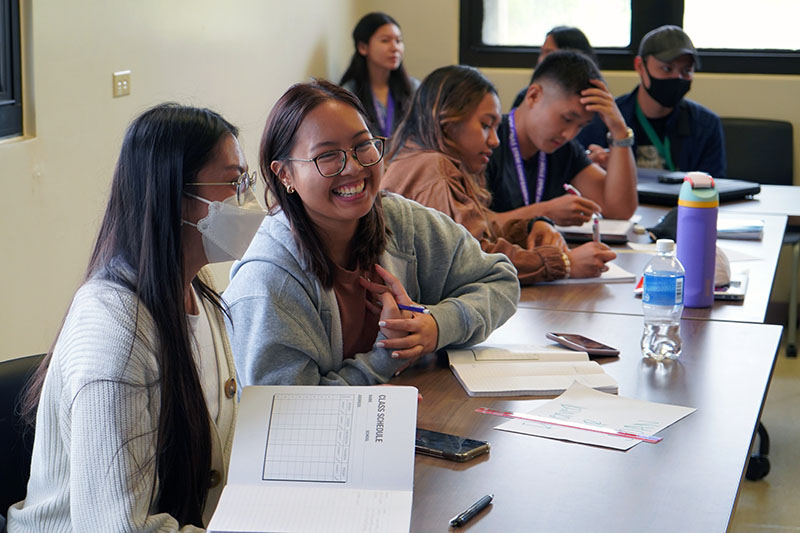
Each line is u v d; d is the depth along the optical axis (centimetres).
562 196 290
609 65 523
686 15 505
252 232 133
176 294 125
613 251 266
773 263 253
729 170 476
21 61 266
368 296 177
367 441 124
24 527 129
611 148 308
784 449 322
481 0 537
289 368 160
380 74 516
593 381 169
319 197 159
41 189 276
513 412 157
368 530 116
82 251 302
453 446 140
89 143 303
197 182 127
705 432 148
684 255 213
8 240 261
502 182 293
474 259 195
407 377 174
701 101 495
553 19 532
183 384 124
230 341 163
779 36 493
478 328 182
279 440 125
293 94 162
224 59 401
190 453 126
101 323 120
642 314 213
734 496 127
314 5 500
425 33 548
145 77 337
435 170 242
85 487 116
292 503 120
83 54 296
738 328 200
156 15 341
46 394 124
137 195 125
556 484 130
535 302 223
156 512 126
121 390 116
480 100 249
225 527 117
